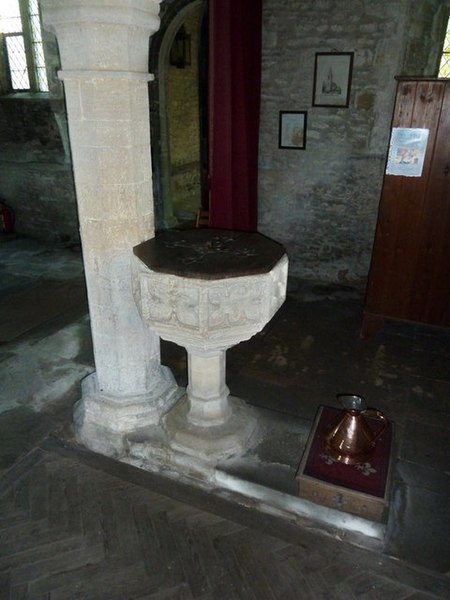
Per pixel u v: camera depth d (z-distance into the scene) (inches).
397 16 153.9
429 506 91.1
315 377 134.2
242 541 85.0
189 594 75.7
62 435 110.3
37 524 87.7
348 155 178.2
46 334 157.3
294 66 174.4
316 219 193.5
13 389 127.6
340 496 85.1
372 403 122.7
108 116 83.0
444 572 79.0
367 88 166.9
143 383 105.4
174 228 254.4
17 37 241.8
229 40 140.3
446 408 121.0
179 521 88.8
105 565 80.3
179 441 98.7
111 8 76.1
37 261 227.5
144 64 86.7
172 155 303.7
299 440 103.0
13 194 260.8
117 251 92.1
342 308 178.2
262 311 82.2
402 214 137.6
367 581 77.8
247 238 95.7
